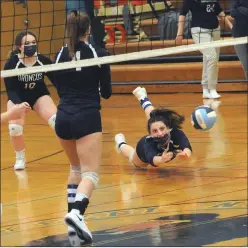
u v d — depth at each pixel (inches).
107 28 1096.8
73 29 397.1
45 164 593.0
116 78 1072.8
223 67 1000.9
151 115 510.3
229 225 391.9
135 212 432.1
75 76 391.5
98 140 391.2
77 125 387.9
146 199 463.2
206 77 910.4
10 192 501.4
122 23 1098.7
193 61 1051.3
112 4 1106.1
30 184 524.1
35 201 473.4
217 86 979.3
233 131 690.2
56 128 398.0
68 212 406.9
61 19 1198.3
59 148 660.1
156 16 1061.1
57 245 374.0
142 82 1045.2
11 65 526.0
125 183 510.9
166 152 504.7
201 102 897.5
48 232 400.2
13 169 578.9
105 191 489.7
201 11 847.7
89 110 390.0
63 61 399.9
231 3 724.0
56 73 398.3
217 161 567.5
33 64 529.0
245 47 741.3
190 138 665.6
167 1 1112.2
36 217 434.0
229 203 442.3
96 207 448.8
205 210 428.1
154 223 404.8
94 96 394.9
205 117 445.4
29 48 522.0
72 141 401.7
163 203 451.2
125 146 561.3
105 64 394.9
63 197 481.7
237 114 789.2
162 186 497.0
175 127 510.0
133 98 994.7
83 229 372.8
